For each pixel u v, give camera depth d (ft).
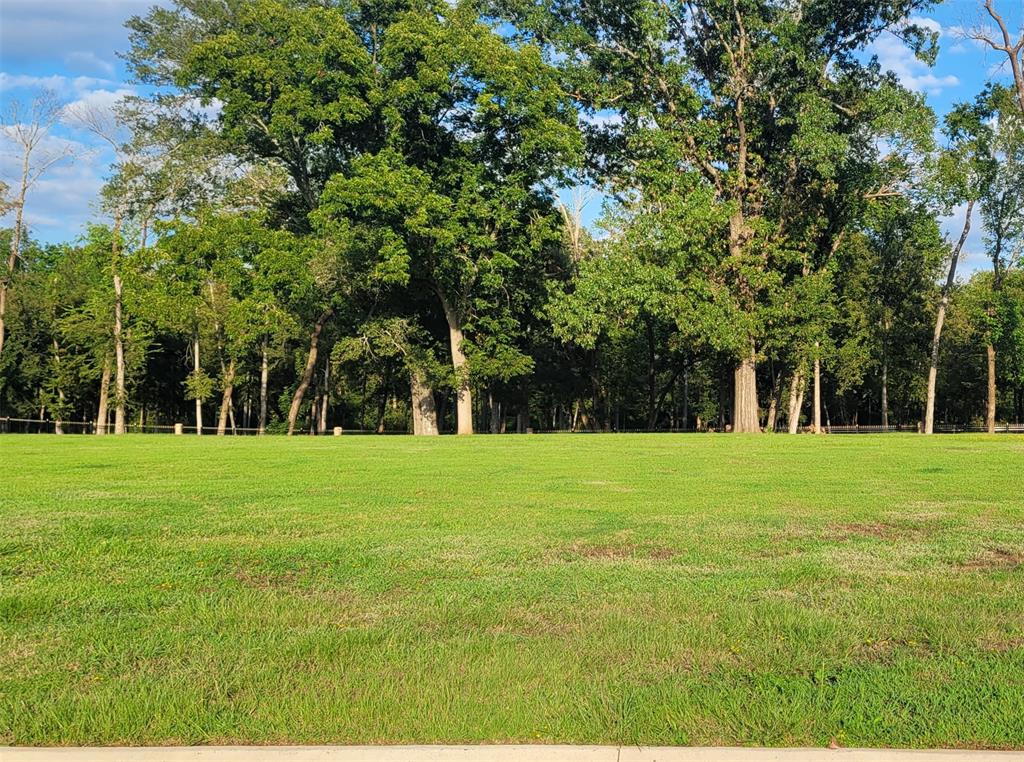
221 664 17.24
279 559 26.58
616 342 168.76
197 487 46.21
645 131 125.59
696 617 20.27
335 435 132.57
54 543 28.78
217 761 13.43
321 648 18.06
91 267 170.50
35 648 18.30
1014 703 15.23
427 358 130.82
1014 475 53.78
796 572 24.85
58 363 190.08
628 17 127.65
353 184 110.32
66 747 13.85
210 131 134.82
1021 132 146.10
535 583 23.57
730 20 129.90
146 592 22.70
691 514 36.29
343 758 13.46
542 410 249.75
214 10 130.21
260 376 220.02
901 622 20.04
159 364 209.87
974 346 197.26
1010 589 23.07
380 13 122.01
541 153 119.24
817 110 117.29
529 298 133.90
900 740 14.05
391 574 24.75
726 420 238.68
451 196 118.62
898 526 33.14
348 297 132.16
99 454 74.13
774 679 16.34
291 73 117.50
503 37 126.11
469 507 38.37
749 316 124.57
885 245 179.32
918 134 122.21
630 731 14.24
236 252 125.08
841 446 86.74
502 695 15.62
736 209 126.82
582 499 41.45
